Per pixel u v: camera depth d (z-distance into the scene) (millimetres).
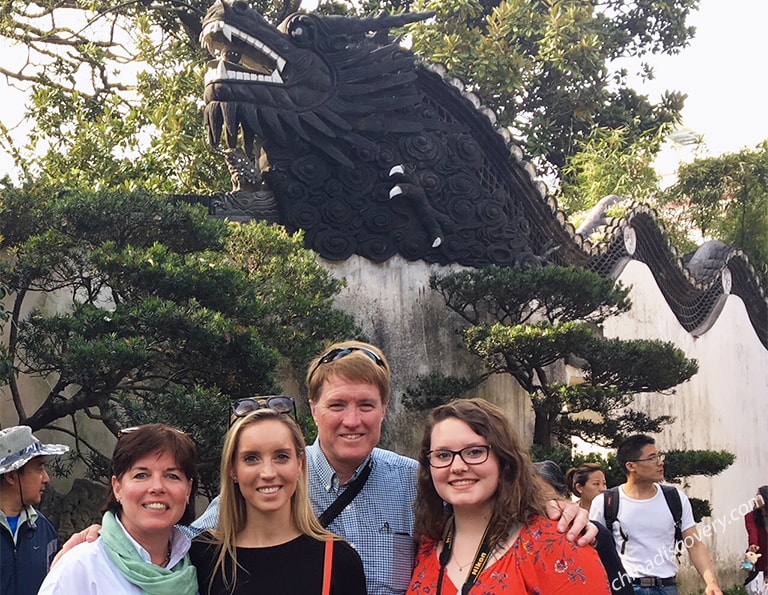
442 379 9141
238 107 8750
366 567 3426
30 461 4578
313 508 3498
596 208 12203
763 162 13672
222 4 8719
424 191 9852
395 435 9438
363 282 9484
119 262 6652
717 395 12945
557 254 11016
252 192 9070
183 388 6574
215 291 6793
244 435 3143
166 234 7301
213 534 3250
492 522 3148
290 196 9125
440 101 10156
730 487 12844
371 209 9531
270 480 3111
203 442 6281
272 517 3156
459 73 14523
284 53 8945
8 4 12227
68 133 11984
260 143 9195
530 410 10578
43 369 6703
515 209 10641
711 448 12664
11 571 4379
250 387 6688
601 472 6641
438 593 3188
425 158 9891
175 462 3193
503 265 10250
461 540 3264
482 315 10234
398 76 9617
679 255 12367
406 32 15242
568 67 14875
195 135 11625
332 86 9227
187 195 8758
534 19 15125
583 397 9180
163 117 11523
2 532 4402
